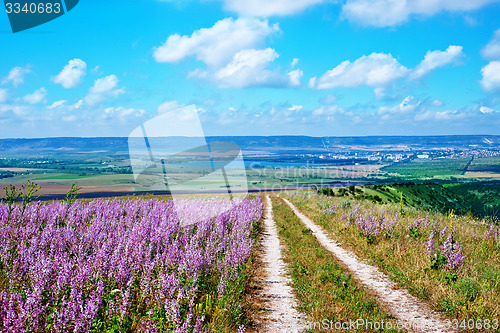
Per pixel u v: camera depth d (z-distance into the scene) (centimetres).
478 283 820
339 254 1333
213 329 575
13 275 675
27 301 511
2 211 1259
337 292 856
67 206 1484
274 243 1598
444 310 752
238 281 861
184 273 771
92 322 524
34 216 1270
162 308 608
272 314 746
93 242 902
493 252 1130
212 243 891
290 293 895
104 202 1662
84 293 610
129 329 554
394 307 781
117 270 697
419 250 1190
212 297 713
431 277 924
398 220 1727
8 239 927
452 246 1077
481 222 1606
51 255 762
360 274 1055
